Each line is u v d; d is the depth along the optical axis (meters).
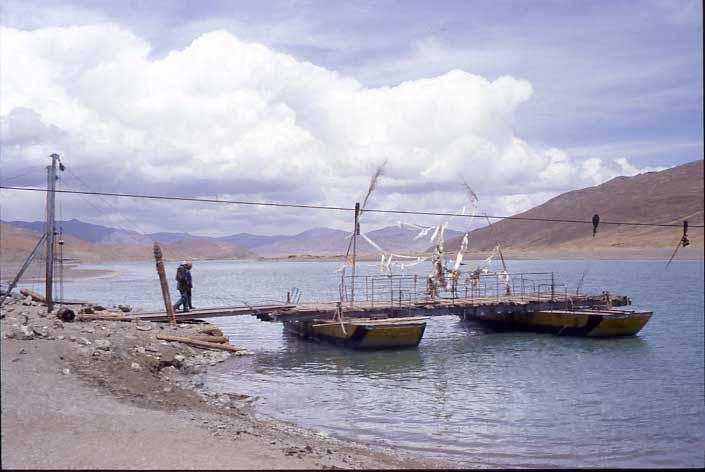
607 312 38.94
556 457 16.09
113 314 28.78
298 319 33.81
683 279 109.88
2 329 19.59
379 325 31.69
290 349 32.84
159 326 28.88
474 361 30.70
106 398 14.83
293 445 13.51
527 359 31.61
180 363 24.16
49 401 13.39
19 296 32.56
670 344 36.78
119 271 166.88
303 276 142.38
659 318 52.09
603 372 28.48
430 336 40.03
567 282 101.06
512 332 41.62
